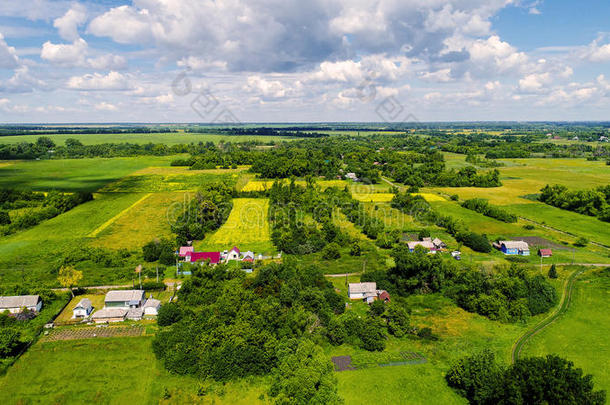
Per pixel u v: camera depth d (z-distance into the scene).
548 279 80.75
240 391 49.09
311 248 97.06
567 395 39.69
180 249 93.25
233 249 91.56
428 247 96.75
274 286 70.69
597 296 73.25
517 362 46.16
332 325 60.25
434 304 72.31
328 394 46.38
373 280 77.31
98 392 48.28
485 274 74.12
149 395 48.09
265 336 55.88
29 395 47.53
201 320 60.25
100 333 60.84
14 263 86.81
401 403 46.62
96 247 96.62
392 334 62.22
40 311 66.00
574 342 58.97
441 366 53.81
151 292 74.38
